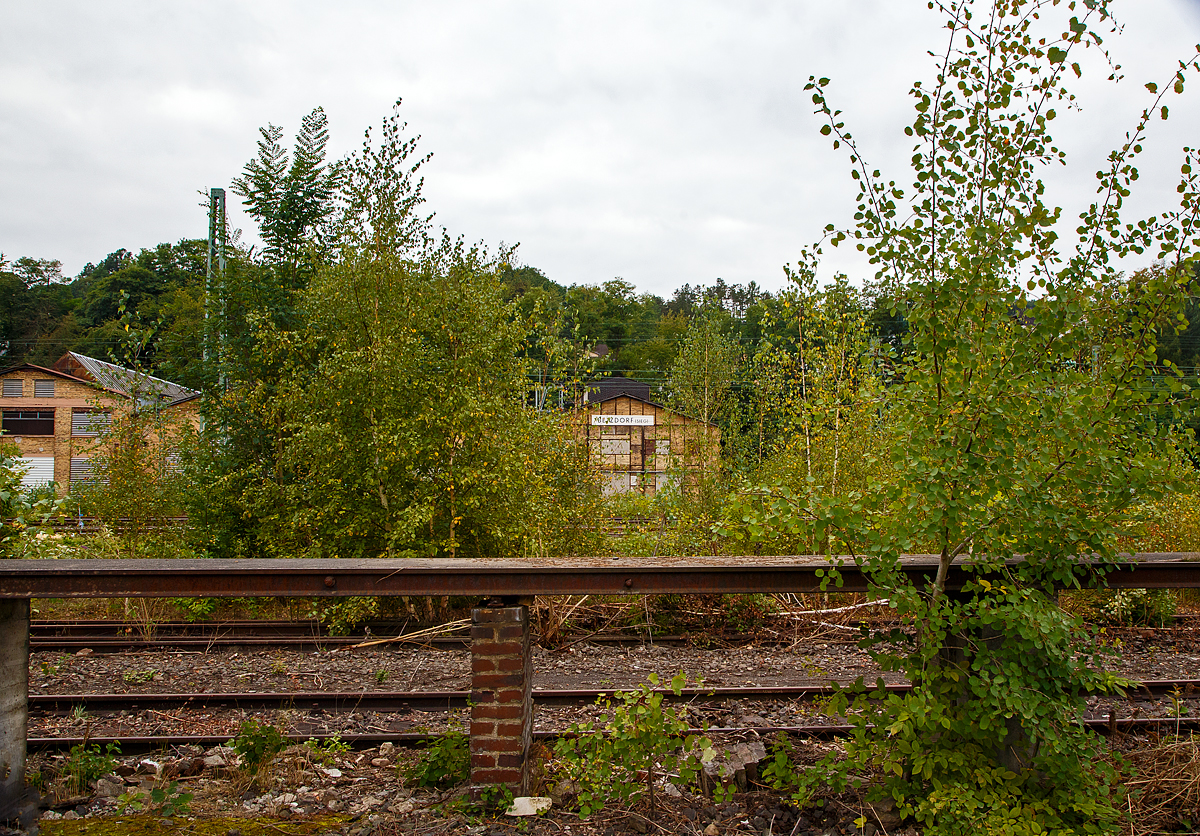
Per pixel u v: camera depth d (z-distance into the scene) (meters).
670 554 12.50
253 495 12.86
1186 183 4.27
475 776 4.45
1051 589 4.42
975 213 4.53
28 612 4.44
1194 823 4.20
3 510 6.20
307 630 10.64
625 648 9.76
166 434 14.36
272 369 13.88
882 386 4.85
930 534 4.24
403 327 11.96
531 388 13.16
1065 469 4.23
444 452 11.73
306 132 15.30
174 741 5.83
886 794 4.37
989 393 4.19
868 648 4.51
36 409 37.72
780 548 11.40
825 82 4.41
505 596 4.62
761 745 5.13
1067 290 4.25
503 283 13.45
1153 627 10.64
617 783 4.42
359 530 11.85
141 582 4.40
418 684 7.82
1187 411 4.23
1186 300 4.23
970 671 4.37
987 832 3.91
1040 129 4.45
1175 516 10.73
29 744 5.65
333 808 4.59
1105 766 4.26
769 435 16.12
